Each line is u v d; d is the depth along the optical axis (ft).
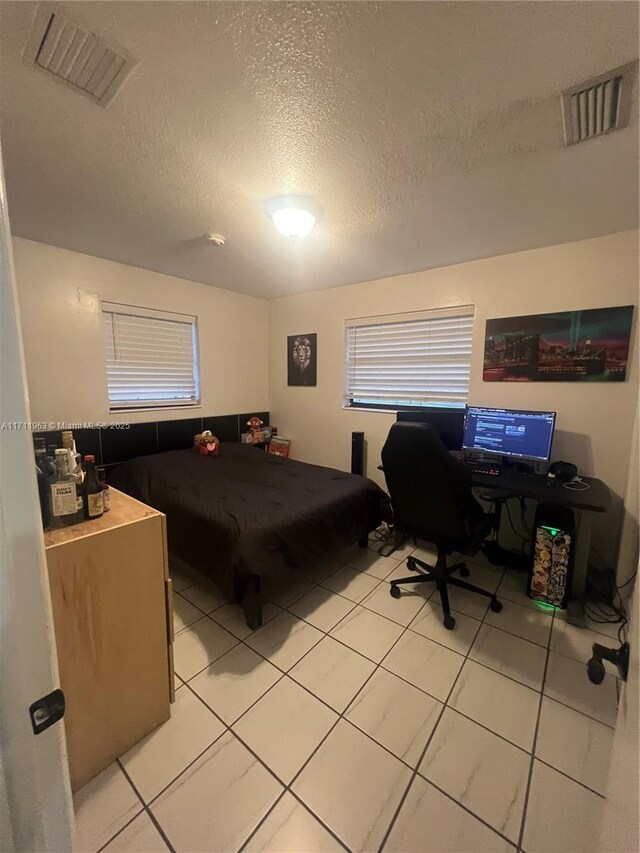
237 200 5.90
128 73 3.41
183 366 11.30
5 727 1.42
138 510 4.36
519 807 3.62
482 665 5.43
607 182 5.26
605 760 4.07
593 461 7.67
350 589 7.41
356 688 5.00
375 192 5.60
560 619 6.49
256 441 12.93
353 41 3.08
